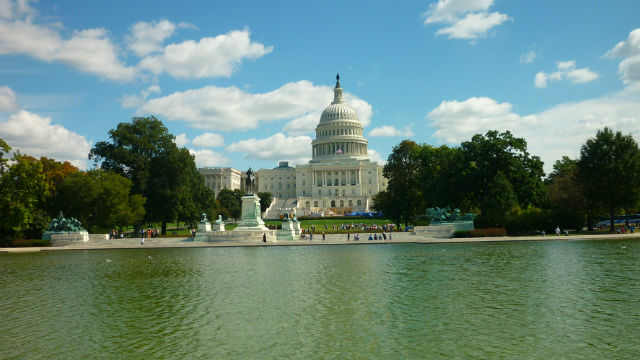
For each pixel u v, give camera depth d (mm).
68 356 16031
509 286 26406
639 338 16797
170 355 15945
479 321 19297
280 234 71375
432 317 20062
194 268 37719
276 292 26156
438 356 15305
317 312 21344
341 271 33906
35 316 21594
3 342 17672
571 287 25578
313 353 15828
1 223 64875
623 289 24859
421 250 49688
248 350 16297
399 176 100188
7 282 31562
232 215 162000
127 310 22484
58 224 70625
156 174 89625
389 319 19859
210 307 22797
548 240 58406
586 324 18562
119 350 16578
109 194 76062
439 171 88562
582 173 69000
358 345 16562
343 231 91688
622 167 64562
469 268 33875
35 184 66750
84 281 31531
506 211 68250
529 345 16234
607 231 68625
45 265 42125
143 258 47719
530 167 76500
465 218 72875
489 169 75562
